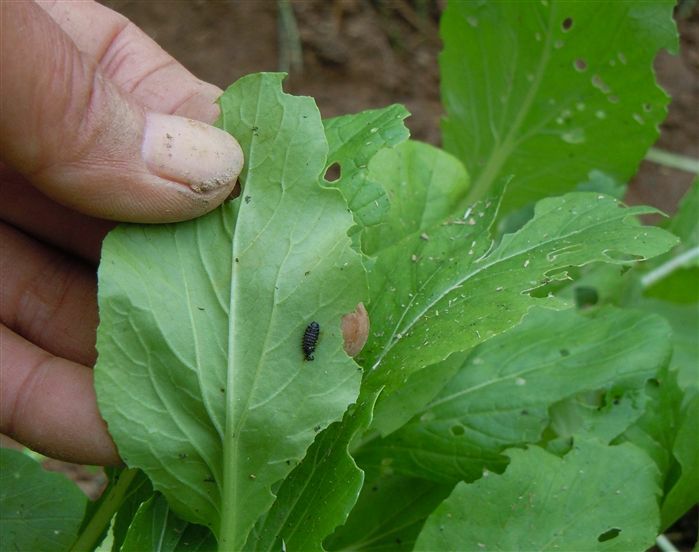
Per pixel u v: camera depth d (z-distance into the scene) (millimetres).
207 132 248
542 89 338
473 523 270
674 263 361
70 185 248
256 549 255
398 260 281
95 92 243
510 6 332
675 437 297
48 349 283
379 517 304
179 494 251
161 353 247
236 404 249
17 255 281
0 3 234
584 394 305
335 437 252
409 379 283
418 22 536
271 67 506
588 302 354
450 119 366
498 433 292
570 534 270
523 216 350
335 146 279
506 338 304
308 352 248
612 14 319
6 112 241
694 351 353
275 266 250
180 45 503
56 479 306
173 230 251
